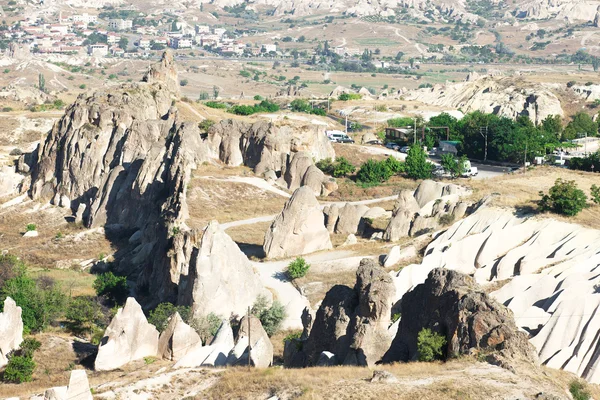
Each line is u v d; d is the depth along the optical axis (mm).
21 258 132375
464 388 52000
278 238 112750
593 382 70812
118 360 74938
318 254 112062
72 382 60344
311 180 147000
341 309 67500
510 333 57125
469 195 123688
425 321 62969
